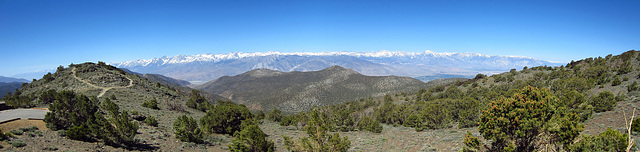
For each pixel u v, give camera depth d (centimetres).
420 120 4372
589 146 1448
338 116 4931
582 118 3003
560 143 1545
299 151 2016
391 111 6266
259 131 2178
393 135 3881
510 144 1565
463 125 3916
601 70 6147
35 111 2916
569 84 5009
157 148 2267
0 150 1549
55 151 1703
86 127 2236
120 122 2156
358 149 2927
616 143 1392
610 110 3309
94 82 7319
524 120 1548
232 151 2191
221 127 3581
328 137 2041
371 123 4528
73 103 2461
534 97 1627
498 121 1661
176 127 2989
